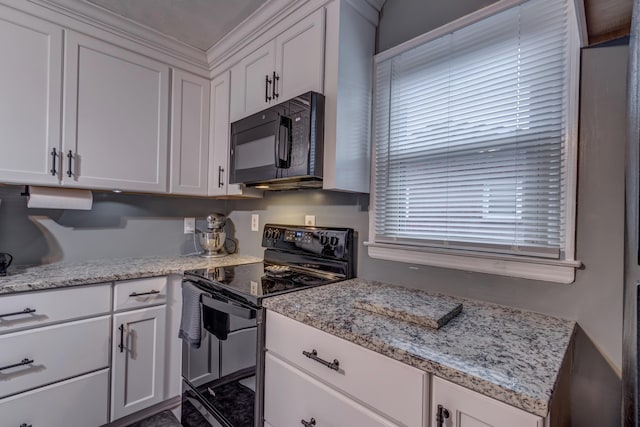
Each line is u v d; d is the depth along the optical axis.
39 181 1.59
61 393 1.47
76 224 1.99
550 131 1.10
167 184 2.06
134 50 1.89
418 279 1.43
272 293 1.31
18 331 1.36
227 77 2.08
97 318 1.57
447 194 1.36
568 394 0.98
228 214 2.63
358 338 0.90
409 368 0.79
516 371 0.71
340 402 0.94
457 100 1.34
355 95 1.51
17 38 1.52
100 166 1.78
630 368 0.60
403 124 1.51
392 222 1.55
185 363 1.74
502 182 1.21
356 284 1.52
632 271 0.60
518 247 1.16
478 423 0.68
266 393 1.21
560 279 1.07
